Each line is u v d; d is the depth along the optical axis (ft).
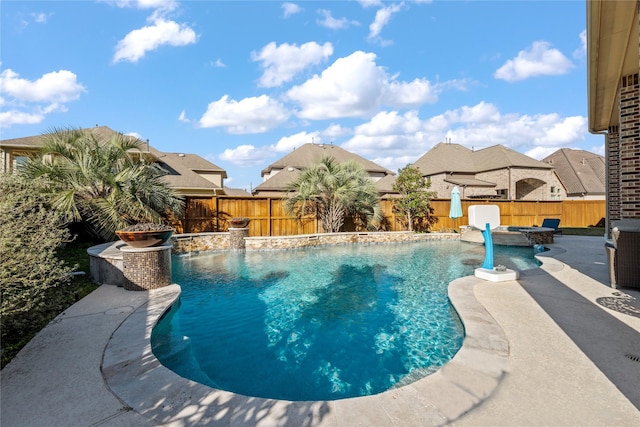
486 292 19.94
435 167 106.22
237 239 45.37
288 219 55.98
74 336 13.97
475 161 109.81
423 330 17.38
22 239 14.19
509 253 42.34
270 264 35.91
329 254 42.50
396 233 54.95
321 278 29.55
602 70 24.26
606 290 19.86
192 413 8.84
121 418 8.63
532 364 11.02
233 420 8.54
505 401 9.04
